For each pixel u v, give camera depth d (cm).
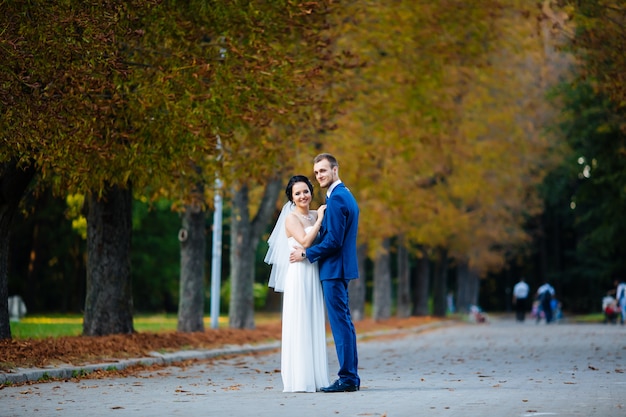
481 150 5631
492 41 3725
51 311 7781
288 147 3180
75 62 1947
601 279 8731
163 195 2823
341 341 1539
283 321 1561
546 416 1170
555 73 6047
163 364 2403
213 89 2130
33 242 6831
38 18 1886
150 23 2138
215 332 3362
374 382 1745
